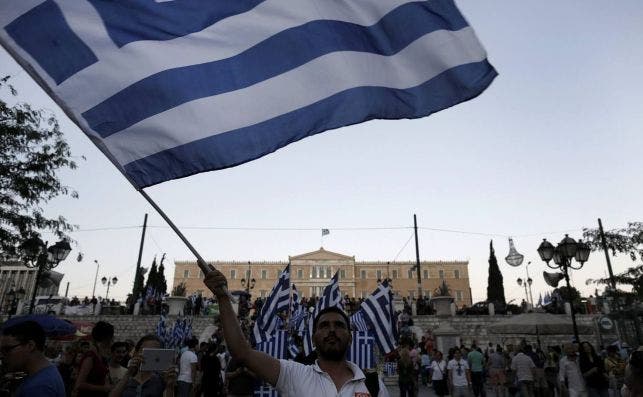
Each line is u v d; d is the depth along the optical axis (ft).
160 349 16.78
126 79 10.57
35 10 10.26
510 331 53.98
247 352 8.95
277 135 11.03
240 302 115.55
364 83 11.85
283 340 25.32
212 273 9.18
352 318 31.09
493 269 162.20
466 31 11.90
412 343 67.05
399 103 11.75
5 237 37.32
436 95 11.73
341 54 11.98
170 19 11.31
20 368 10.54
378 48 12.14
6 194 36.76
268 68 11.55
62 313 113.60
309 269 320.29
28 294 187.52
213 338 50.96
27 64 10.01
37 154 37.50
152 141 10.39
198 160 10.46
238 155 10.65
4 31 9.96
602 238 49.98
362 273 322.75
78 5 10.64
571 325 52.39
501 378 51.78
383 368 65.10
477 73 11.65
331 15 12.26
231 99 11.03
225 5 11.86
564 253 44.75
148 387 17.57
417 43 12.00
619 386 37.76
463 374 42.24
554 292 119.14
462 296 315.37
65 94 10.15
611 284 53.72
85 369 16.69
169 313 110.93
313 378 9.01
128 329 108.17
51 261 48.75
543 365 57.67
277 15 12.02
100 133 10.21
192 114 10.71
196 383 36.60
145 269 155.63
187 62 11.07
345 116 11.51
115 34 10.76
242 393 25.94
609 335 85.46
